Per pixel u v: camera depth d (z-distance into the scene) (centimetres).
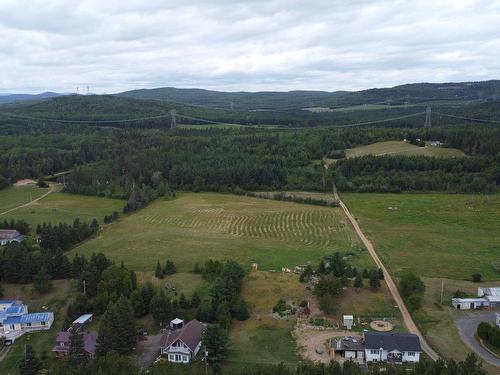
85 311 8819
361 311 8669
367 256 11594
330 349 7381
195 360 7294
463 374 5722
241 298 8938
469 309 8788
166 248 12412
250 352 7462
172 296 9406
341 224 14450
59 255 10331
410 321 8356
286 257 11531
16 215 15988
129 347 7519
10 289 9875
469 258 11400
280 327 8231
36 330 8550
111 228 14475
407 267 10788
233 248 12344
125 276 9312
